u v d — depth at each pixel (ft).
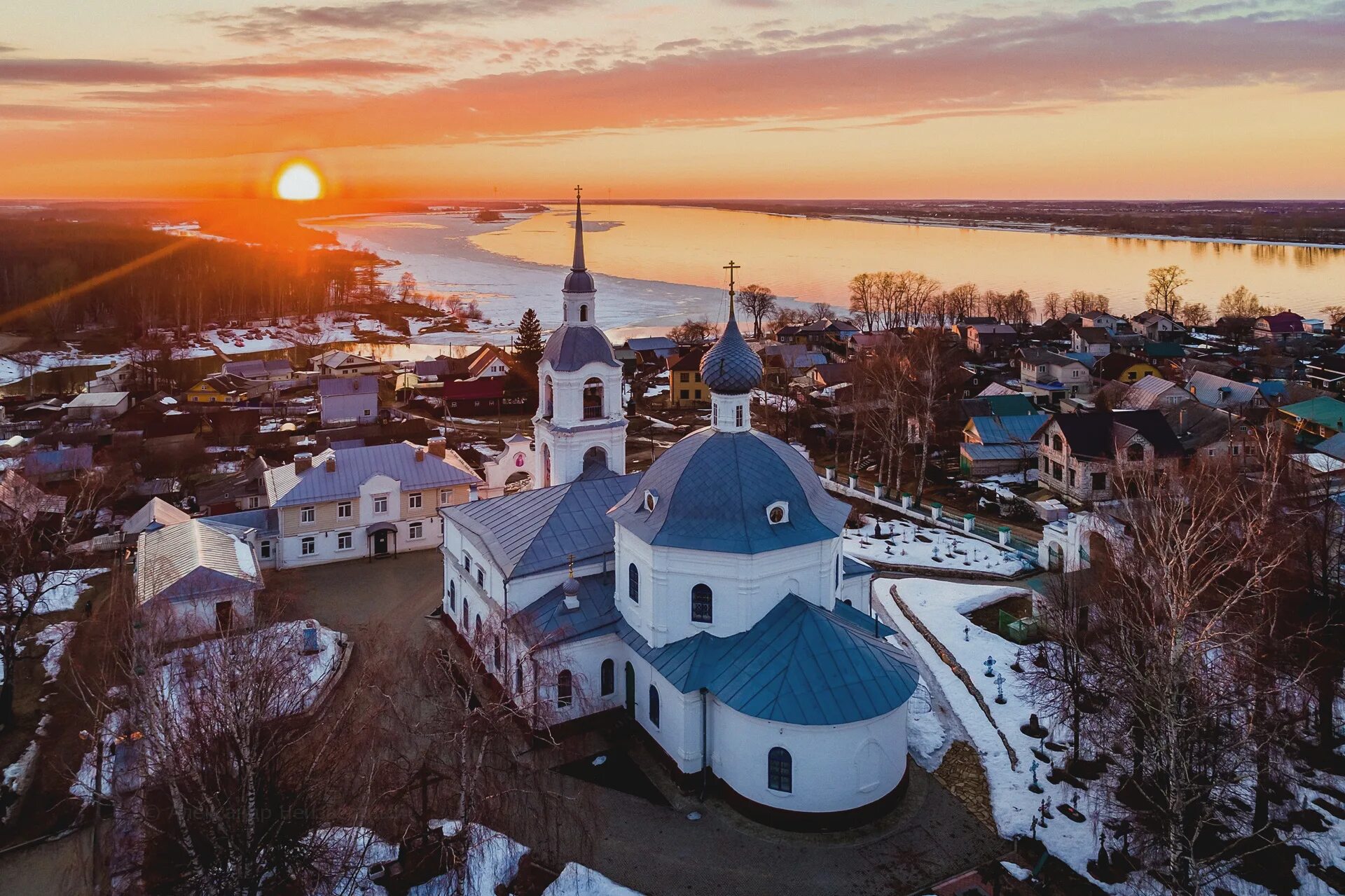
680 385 494.18
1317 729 156.04
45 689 187.42
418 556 261.03
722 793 147.74
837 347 629.51
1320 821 138.72
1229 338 646.33
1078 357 523.29
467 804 120.16
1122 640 134.72
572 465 206.90
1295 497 174.60
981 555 259.39
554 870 130.31
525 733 162.91
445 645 202.28
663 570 153.79
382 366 577.43
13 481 268.82
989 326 649.20
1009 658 193.47
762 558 149.48
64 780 157.69
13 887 133.59
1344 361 513.86
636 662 163.02
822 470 356.79
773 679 140.46
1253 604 152.15
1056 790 148.77
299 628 191.83
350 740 130.93
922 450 346.74
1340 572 166.40
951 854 135.33
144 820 114.93
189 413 433.89
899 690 141.49
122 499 298.56
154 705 121.29
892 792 144.56
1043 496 313.32
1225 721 134.41
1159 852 125.18
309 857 116.67
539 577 171.53
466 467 284.20
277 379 538.47
